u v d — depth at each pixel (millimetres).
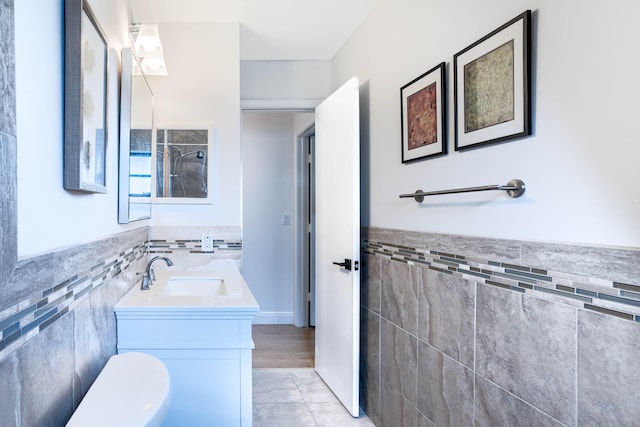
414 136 1957
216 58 2668
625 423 973
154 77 2631
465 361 1577
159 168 2623
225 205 2682
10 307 767
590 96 1061
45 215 976
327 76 3293
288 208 4500
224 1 2377
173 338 1667
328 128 2889
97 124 1356
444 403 1717
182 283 2348
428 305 1847
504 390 1369
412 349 1991
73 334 1137
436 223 1787
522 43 1273
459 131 1610
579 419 1094
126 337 1652
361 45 2656
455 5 1647
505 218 1369
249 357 1690
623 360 978
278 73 3273
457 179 1639
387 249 2279
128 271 1934
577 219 1101
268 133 4484
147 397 1032
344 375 2602
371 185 2510
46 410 947
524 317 1282
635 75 948
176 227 2643
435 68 1768
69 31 1095
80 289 1204
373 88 2471
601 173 1034
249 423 1690
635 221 953
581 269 1088
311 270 4379
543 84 1212
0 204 718
